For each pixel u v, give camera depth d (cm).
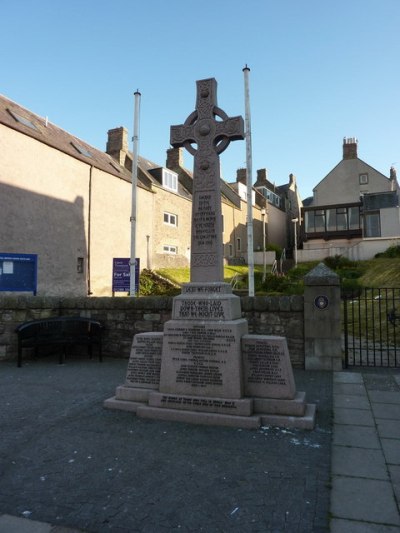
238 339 505
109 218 2092
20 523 287
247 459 383
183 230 2848
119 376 722
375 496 315
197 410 495
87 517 294
